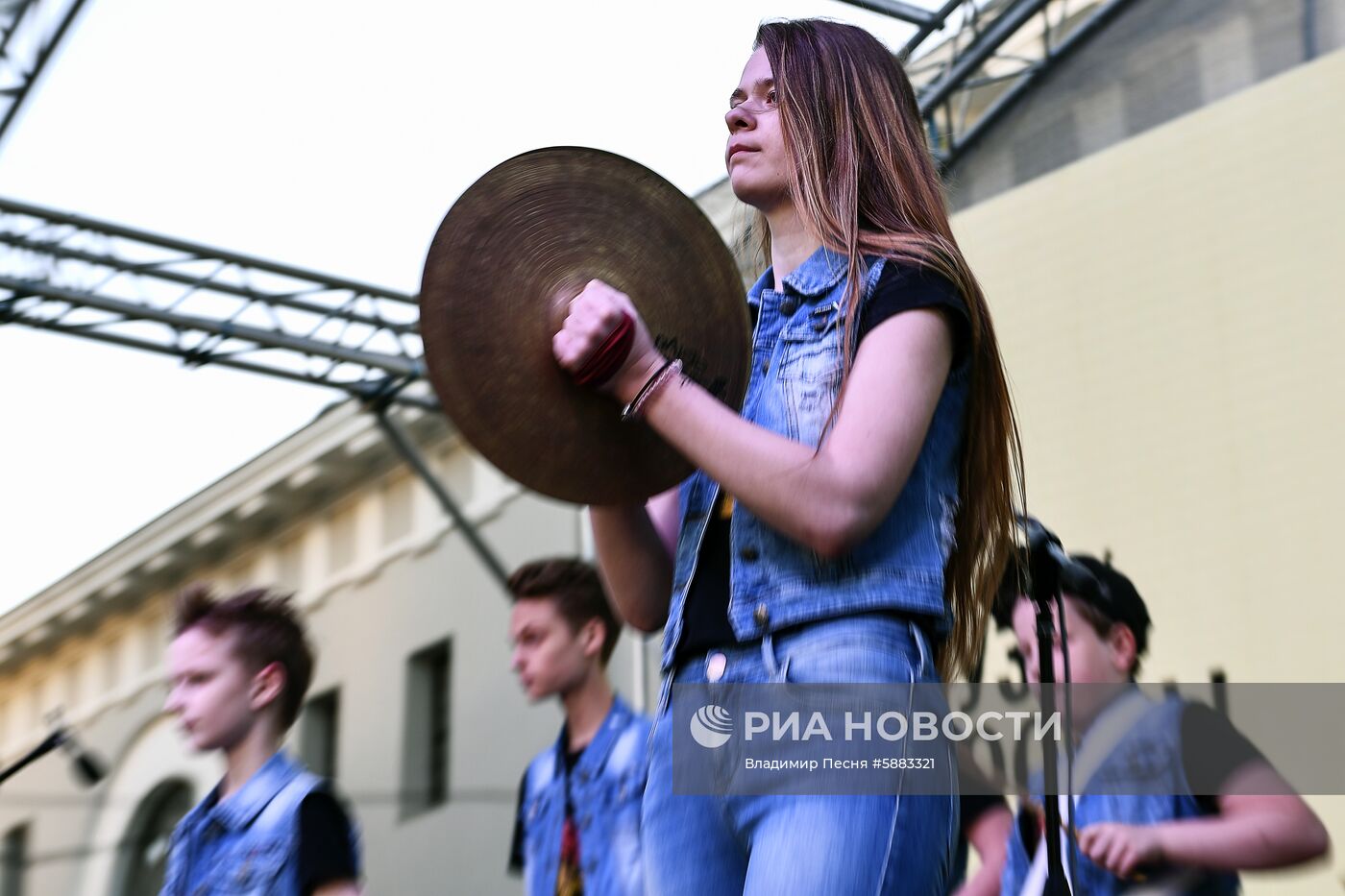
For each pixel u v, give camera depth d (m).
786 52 1.82
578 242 1.66
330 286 9.68
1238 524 6.50
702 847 1.62
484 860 12.28
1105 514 6.93
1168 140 7.34
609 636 4.03
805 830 1.52
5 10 8.60
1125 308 7.19
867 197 1.75
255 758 3.10
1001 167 8.33
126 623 16.20
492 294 1.63
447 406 1.59
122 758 15.69
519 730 12.31
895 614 1.59
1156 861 2.63
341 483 14.45
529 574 4.01
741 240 2.13
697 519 1.75
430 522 13.46
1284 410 6.51
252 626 3.14
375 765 13.40
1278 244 6.77
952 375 1.67
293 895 2.92
